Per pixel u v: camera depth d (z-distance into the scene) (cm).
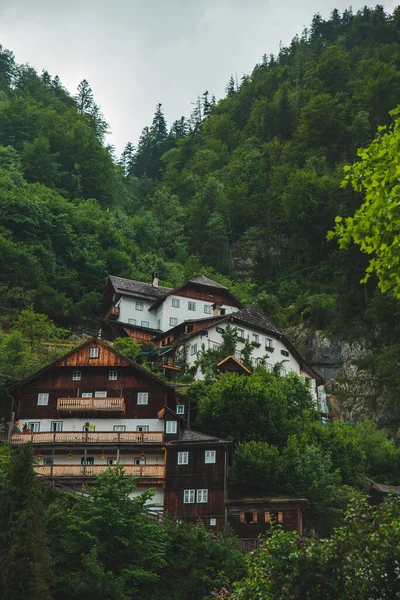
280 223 13800
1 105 16312
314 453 5788
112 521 4244
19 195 11719
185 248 14075
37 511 3878
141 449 5822
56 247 11625
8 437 6212
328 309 10650
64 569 4091
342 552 2411
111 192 15300
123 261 11875
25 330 8494
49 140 15238
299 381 7462
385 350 9750
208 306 9669
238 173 15925
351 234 2003
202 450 5609
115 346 8725
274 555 2497
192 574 4375
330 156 15125
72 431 5906
